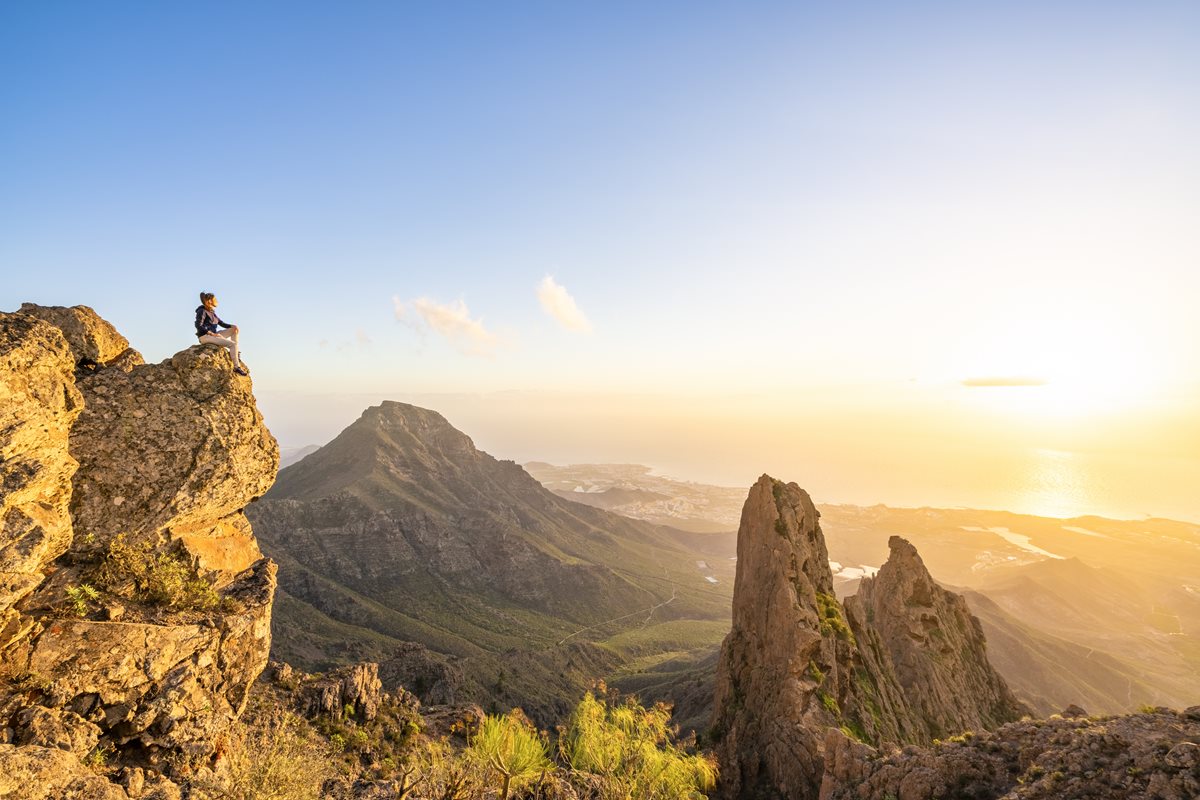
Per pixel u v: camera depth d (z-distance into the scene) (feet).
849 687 164.14
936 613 239.30
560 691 469.98
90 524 45.50
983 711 223.10
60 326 48.44
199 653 45.93
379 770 92.43
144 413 49.44
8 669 36.35
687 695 322.96
